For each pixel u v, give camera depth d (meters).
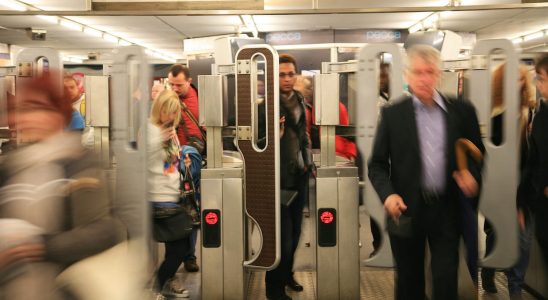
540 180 3.36
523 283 4.31
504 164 3.59
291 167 4.04
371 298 4.40
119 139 2.70
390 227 2.96
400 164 2.93
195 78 7.76
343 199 3.85
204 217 3.90
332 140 3.85
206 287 3.92
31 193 1.64
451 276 2.85
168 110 3.84
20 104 1.74
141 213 2.15
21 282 1.57
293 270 5.05
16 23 11.42
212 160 3.98
